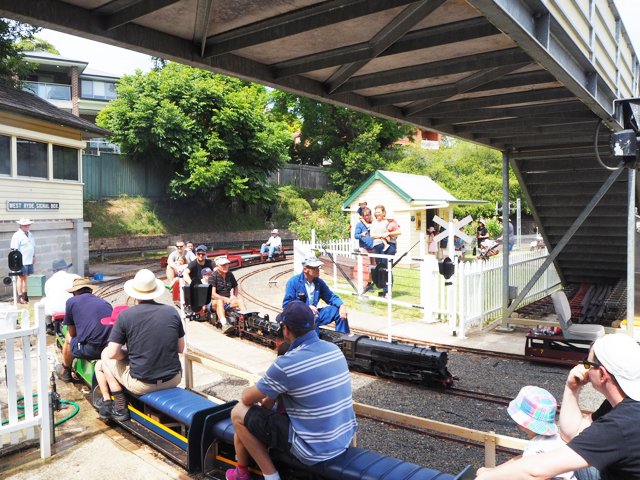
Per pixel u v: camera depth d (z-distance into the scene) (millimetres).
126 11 4383
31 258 12883
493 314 11922
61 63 35969
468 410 6496
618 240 13297
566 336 8391
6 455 4910
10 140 14828
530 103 7773
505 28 4199
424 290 11703
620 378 2408
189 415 4562
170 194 29750
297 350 3564
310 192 38688
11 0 3984
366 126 40375
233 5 4531
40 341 4852
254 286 16234
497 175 38562
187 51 5266
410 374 7359
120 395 5398
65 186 17047
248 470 4090
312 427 3521
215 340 9633
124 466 4734
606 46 6926
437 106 7973
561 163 11250
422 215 22953
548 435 2900
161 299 13258
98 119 30031
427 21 5035
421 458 5156
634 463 2240
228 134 29438
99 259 23031
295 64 5953
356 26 4992
